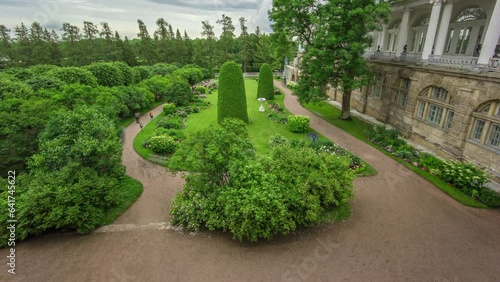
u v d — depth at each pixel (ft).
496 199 35.01
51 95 56.08
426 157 46.39
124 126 72.69
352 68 62.64
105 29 167.53
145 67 131.23
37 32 137.49
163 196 39.29
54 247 28.76
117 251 28.22
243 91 68.33
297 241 29.40
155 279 24.71
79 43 147.95
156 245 29.07
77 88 59.06
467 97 44.45
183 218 31.60
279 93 120.47
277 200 27.61
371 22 55.52
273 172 31.30
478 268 25.61
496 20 40.93
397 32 82.94
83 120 37.88
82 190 30.78
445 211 34.47
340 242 29.19
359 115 81.15
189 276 24.99
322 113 84.23
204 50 214.69
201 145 30.89
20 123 39.65
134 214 34.88
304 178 31.58
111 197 33.47
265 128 68.85
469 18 61.31
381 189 39.88
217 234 30.71
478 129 44.16
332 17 56.70
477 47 58.70
